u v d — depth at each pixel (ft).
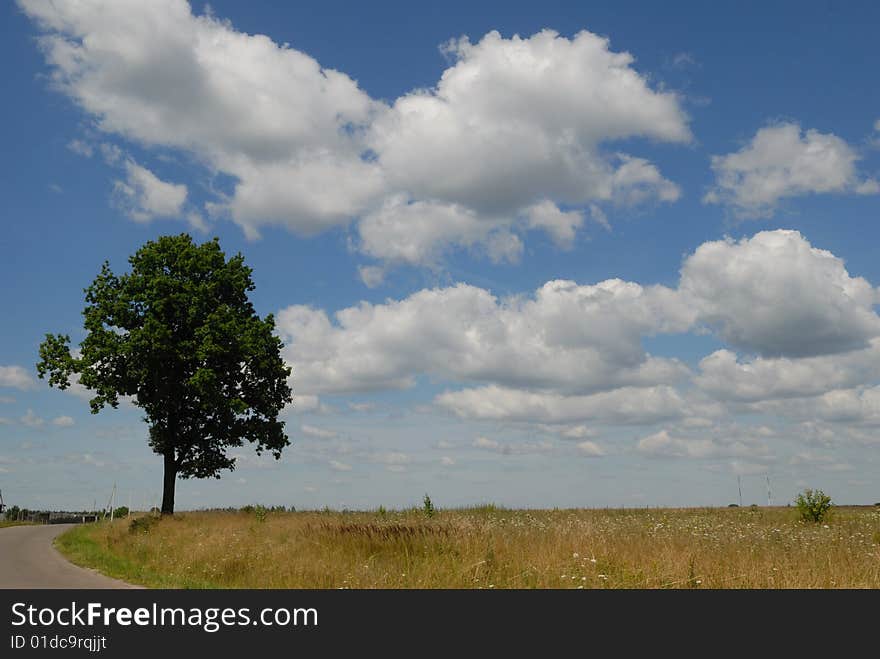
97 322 123.13
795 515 95.61
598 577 42.83
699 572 42.78
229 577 52.19
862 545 56.80
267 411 135.03
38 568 62.34
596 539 53.57
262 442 135.44
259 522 99.91
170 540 81.66
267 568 52.11
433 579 44.65
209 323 125.18
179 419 132.57
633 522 85.35
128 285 126.93
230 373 131.64
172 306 125.70
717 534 64.39
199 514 126.11
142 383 126.21
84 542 96.53
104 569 61.36
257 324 133.28
